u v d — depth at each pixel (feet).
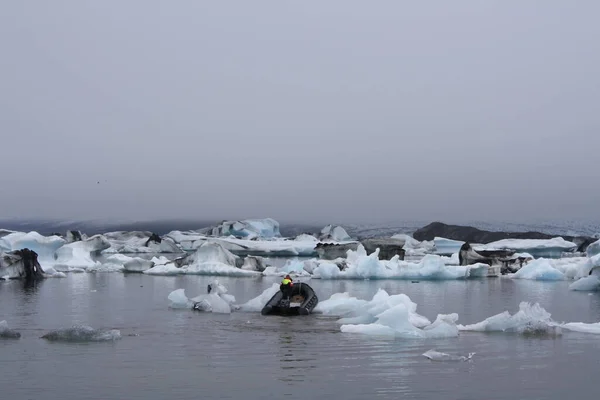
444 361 41.19
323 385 35.24
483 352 43.96
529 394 33.68
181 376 37.14
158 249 263.70
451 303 82.23
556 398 33.06
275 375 37.45
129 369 38.75
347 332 53.11
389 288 105.60
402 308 52.65
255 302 69.82
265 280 122.93
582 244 230.68
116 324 58.18
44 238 146.00
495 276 132.05
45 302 77.87
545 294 94.94
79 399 32.45
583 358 41.93
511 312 71.77
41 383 35.29
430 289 104.22
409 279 124.88
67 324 58.18
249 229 308.81
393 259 132.77
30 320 61.21
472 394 33.63
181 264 143.13
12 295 87.04
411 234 370.32
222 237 284.20
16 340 47.88
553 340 48.55
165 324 57.98
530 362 40.81
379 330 51.83
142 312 67.41
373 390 34.24
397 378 36.70
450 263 167.43
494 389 34.47
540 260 129.70
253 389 34.40
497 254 165.17
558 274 124.67
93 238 199.93
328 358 42.24
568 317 67.67
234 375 37.55
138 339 49.39
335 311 66.54
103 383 35.47
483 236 319.88
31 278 117.29
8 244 140.26
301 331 53.47
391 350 44.80
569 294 94.99
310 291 70.23
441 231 337.11
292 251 242.99
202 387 34.81
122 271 140.67
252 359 41.96
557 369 38.91
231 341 48.83
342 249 181.57
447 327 50.57
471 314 70.38
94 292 92.17
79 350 44.27
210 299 69.31
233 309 69.21
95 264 143.74
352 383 35.68
